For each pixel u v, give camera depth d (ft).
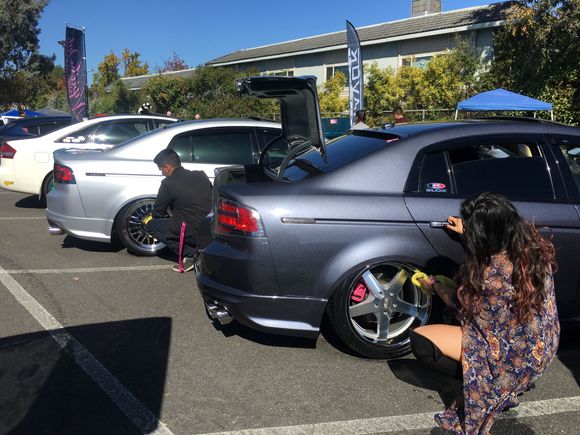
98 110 106.01
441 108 52.34
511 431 9.37
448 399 10.45
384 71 57.57
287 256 10.89
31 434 9.05
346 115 61.31
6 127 32.04
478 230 8.21
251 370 11.43
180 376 11.12
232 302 11.19
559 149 12.38
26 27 133.18
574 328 12.45
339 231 10.96
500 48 47.85
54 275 17.78
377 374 11.37
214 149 20.56
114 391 10.46
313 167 12.28
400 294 11.98
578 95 42.60
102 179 18.92
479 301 8.32
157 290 16.40
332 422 9.59
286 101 13.52
